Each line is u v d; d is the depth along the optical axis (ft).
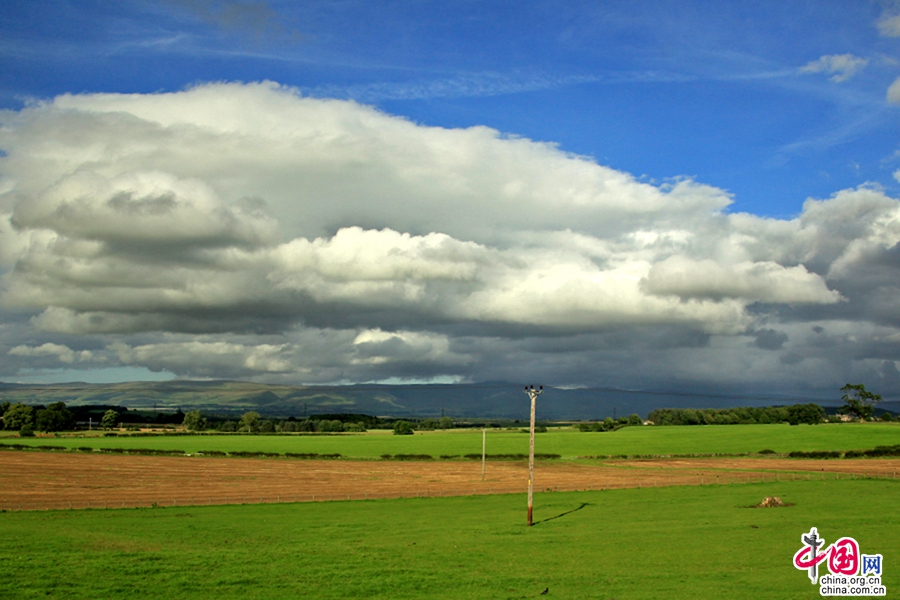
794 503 223.10
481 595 116.37
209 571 130.93
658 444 579.07
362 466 429.38
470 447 580.71
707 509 215.92
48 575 125.59
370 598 115.34
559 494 264.72
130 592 117.19
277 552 149.59
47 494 279.28
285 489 299.38
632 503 233.96
